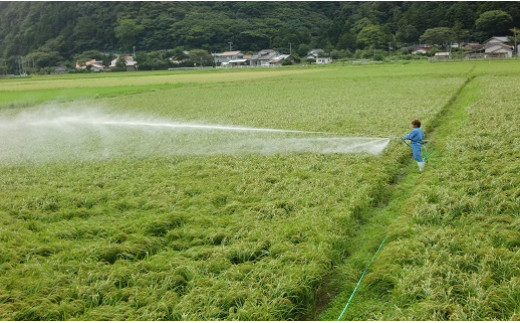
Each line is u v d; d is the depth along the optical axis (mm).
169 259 8188
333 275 7824
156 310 6668
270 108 29359
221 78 67750
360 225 9977
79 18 135250
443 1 131875
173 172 14266
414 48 121875
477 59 91625
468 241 8164
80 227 9812
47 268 7930
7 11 146875
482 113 20656
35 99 42062
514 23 118000
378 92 36062
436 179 12039
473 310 6242
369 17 139625
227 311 6652
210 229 9383
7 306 6812
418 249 7918
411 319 6164
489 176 11555
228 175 13648
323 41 139750
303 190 11625
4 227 10047
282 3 172125
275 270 7523
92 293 7133
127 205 11289
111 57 122562
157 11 146750
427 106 25297
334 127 20484
